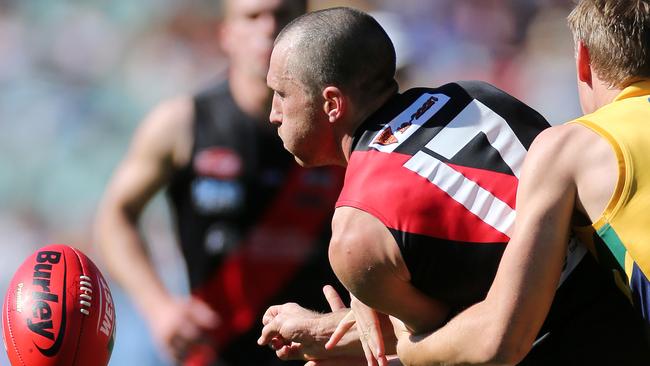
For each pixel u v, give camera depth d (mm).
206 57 35125
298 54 8352
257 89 14547
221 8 35562
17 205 31312
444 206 7629
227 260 14555
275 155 14656
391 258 7621
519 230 7230
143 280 14797
